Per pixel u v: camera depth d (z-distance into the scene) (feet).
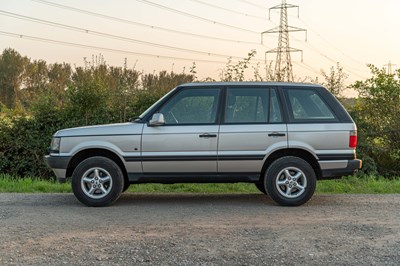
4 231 21.62
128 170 28.04
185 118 28.25
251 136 27.86
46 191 34.94
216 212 26.11
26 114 51.16
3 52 164.35
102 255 18.25
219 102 28.37
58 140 28.32
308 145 27.91
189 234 21.08
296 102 28.55
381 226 22.57
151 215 25.22
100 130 28.14
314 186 27.73
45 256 18.15
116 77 53.98
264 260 17.75
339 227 22.38
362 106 52.80
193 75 54.75
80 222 23.44
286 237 20.62
